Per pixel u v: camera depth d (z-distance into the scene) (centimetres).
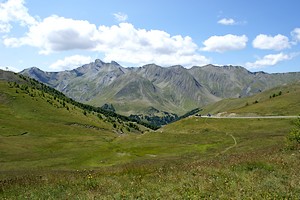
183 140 10231
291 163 2275
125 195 1716
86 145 10444
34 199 1778
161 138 11050
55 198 1759
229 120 13175
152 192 1752
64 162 7069
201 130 11931
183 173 2181
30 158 7919
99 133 19500
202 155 5769
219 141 8925
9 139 11725
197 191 1678
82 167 6269
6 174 4303
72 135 16712
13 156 8256
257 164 2323
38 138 12950
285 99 18088
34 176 2770
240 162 2478
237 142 7950
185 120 13788
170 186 1825
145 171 2642
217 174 2072
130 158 7200
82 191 1880
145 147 9012
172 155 6919
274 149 3497
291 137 3844
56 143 11356
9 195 1936
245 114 15988
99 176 2506
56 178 2452
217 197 1571
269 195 1509
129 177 2364
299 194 1529
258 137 7938
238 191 1616
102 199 1661
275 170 2102
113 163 6656
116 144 10344
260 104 18175
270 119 12606
